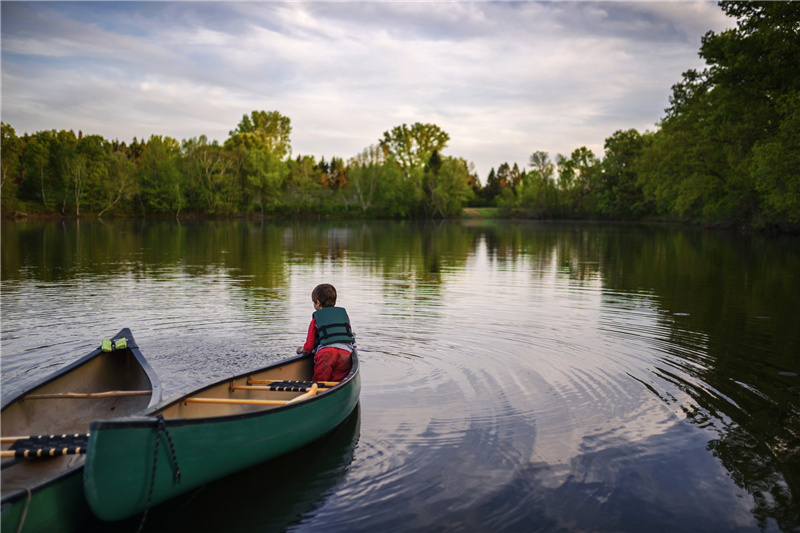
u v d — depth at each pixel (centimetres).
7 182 5519
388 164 8612
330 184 10731
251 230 4303
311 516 353
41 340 753
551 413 519
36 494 297
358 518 351
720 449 447
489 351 731
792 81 2984
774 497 378
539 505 366
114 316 909
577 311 1005
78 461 388
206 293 1150
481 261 1962
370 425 491
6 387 570
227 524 345
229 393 474
